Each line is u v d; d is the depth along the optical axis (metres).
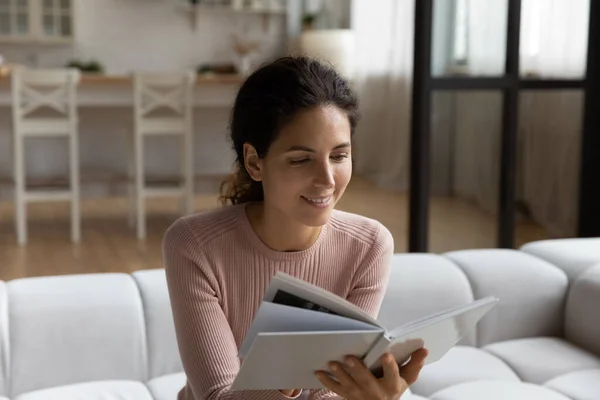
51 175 6.45
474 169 3.61
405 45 6.62
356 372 1.06
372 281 1.37
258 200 1.40
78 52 6.92
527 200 3.74
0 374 1.99
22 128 4.74
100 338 2.07
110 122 6.14
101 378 2.07
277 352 1.02
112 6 6.95
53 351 2.03
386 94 7.02
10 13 6.53
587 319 2.36
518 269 2.49
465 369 2.18
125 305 2.11
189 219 1.33
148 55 7.10
